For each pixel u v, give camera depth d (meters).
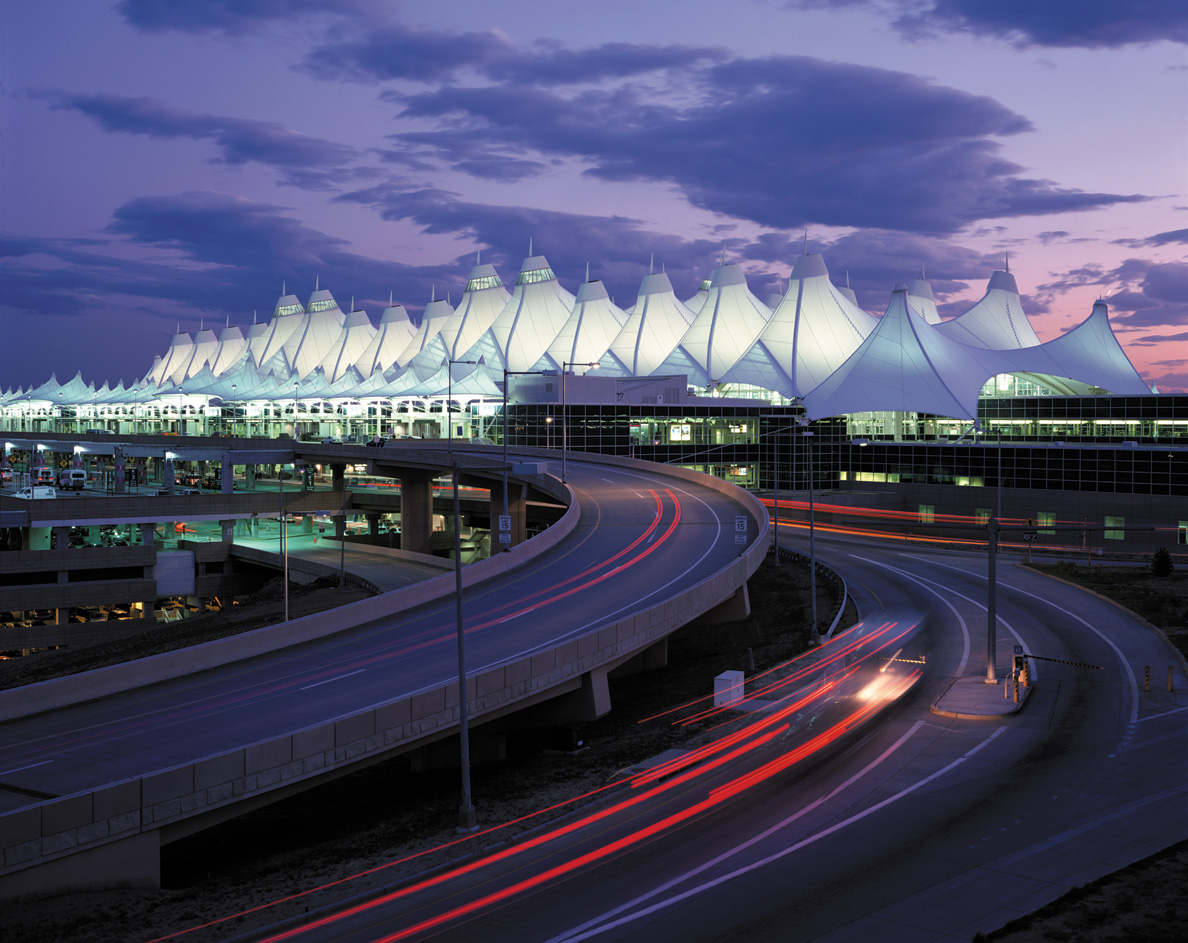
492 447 126.06
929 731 33.41
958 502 98.44
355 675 35.38
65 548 92.94
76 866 23.20
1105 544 84.12
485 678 32.91
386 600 45.09
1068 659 42.59
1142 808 26.03
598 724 40.78
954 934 19.66
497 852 25.66
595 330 191.25
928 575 65.88
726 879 22.67
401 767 38.09
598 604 45.44
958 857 23.39
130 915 22.80
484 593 48.91
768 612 59.19
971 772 29.23
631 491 83.00
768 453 122.75
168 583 97.38
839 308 155.62
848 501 103.44
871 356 127.31
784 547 80.56
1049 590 59.19
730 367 157.38
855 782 28.83
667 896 21.97
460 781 34.66
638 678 49.25
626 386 126.88
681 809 27.69
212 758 25.44
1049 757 30.30
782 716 36.84
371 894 23.25
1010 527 38.94
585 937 20.22
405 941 20.61
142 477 144.50
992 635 39.16
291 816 32.56
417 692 30.55
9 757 28.02
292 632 40.47
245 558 98.62
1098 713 34.81
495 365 196.62
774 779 29.66
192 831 25.30
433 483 118.56
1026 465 91.31
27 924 21.92
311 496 111.25
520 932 20.66
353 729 28.61
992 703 35.91
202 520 104.44
